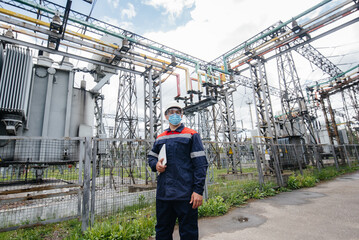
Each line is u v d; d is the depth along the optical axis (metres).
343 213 5.65
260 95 16.34
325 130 35.38
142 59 15.16
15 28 11.95
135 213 5.45
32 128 12.38
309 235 4.26
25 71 10.65
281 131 24.70
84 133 14.73
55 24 10.73
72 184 4.91
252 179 9.66
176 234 4.71
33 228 4.71
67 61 14.98
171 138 2.82
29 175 7.64
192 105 20.38
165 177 2.65
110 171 9.52
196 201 2.41
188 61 19.53
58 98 13.60
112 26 13.88
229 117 18.39
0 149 7.50
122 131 20.75
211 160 10.14
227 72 21.45
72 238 4.17
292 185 9.99
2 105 9.69
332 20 13.38
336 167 16.36
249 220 5.46
